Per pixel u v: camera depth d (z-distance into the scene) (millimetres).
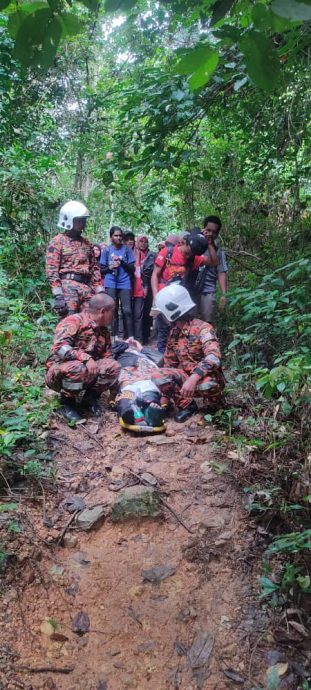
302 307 4383
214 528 3102
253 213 7664
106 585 2773
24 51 1260
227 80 4211
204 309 5586
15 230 7207
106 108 9828
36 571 2768
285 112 5699
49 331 5766
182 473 3568
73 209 5125
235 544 3006
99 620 2615
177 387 4348
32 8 1211
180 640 2541
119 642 2529
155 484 3443
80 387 4160
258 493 3172
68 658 2443
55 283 5090
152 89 4750
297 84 5051
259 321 5293
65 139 11227
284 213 7035
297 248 6473
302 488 3049
